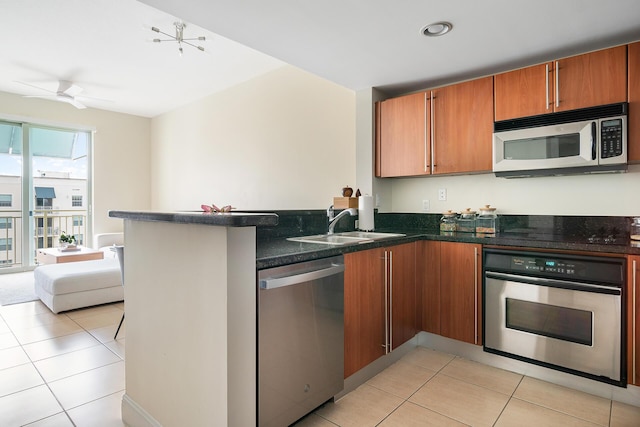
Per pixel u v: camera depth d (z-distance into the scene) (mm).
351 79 2875
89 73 4410
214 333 1275
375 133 3078
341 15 1929
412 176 3049
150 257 1605
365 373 2115
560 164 2193
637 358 1780
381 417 1765
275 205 4316
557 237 2264
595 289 1878
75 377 2156
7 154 5387
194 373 1371
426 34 2135
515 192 2676
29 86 4754
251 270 1324
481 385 2080
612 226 2275
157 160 6590
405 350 2527
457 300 2426
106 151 6188
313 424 1704
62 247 5004
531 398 1935
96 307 3576
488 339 2293
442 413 1800
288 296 1527
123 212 1708
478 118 2539
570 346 1978
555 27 2041
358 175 3137
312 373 1676
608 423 1708
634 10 1858
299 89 3988
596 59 2088
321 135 3754
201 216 1242
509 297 2188
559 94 2203
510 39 2195
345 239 2447
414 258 2508
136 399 1709
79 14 3049
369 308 2070
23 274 5191
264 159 4453
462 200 2936
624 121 1980
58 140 5848
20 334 2836
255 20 1981
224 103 5051
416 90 3127
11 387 2037
